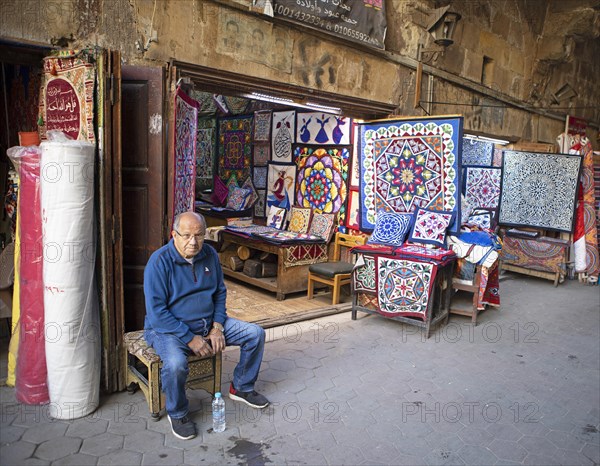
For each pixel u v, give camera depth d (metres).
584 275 7.54
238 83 4.07
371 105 5.40
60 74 2.99
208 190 8.55
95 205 2.94
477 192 7.68
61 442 2.60
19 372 2.94
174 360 2.63
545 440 2.95
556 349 4.55
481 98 7.33
